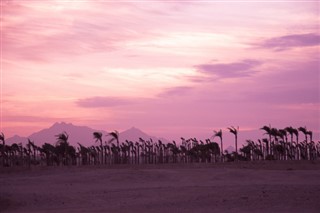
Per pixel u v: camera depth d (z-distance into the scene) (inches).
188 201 1050.7
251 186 1272.1
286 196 1030.4
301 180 1648.6
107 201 1128.8
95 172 1974.7
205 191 1208.2
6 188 1475.1
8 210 1071.0
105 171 1994.3
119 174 1843.0
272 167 2416.3
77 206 1071.0
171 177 1784.0
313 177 1737.2
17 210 1058.7
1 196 1242.6
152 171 1935.3
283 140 3976.4
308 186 1226.6
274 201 976.9
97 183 1664.6
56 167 2851.9
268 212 861.2
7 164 4264.3
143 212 921.5
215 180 1688.0
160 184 1584.6
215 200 1040.8
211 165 2682.1
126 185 1574.8
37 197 1221.1
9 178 2068.2
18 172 2544.3
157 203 1047.6
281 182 1565.0
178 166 2672.2
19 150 4473.4
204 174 1843.0
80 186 1556.3
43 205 1115.9
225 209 918.4
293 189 1147.9
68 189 1433.3
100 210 971.3
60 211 986.7
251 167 2427.4
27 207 1099.9
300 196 1020.5
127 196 1196.5
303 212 849.5
